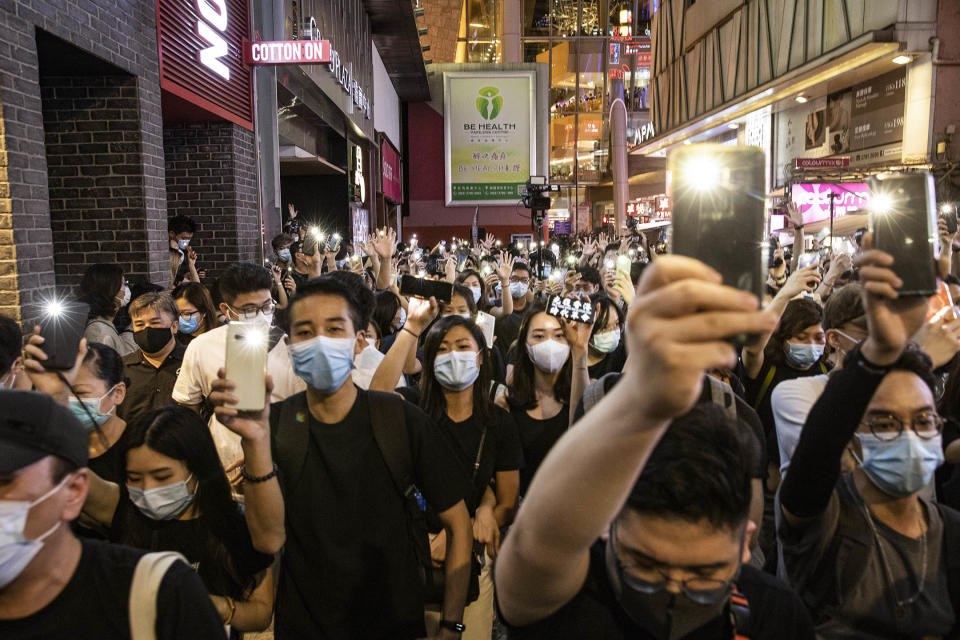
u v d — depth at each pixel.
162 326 3.21
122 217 5.49
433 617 2.16
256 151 8.45
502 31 35.12
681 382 0.58
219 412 1.51
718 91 25.70
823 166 15.19
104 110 5.42
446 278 5.49
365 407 1.92
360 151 18.53
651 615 1.04
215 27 7.33
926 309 0.97
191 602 1.18
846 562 1.47
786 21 20.64
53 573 1.12
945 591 1.44
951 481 2.09
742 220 0.72
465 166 30.16
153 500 1.82
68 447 1.12
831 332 2.10
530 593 0.98
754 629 1.17
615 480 0.73
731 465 0.98
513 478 2.65
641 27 37.56
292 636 1.82
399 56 22.86
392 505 1.88
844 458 1.57
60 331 1.88
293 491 1.85
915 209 0.93
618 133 33.16
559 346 2.73
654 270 0.60
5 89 3.84
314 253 5.78
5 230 3.86
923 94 15.99
